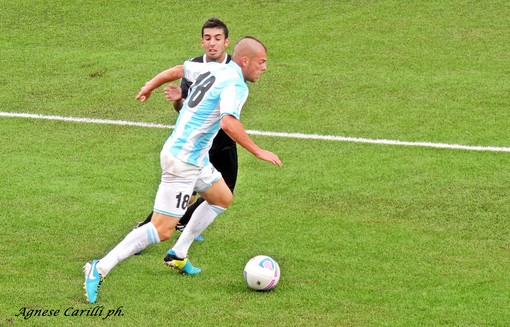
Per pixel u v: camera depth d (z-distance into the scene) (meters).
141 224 28.62
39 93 45.91
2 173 35.97
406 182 35.00
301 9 55.84
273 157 23.89
